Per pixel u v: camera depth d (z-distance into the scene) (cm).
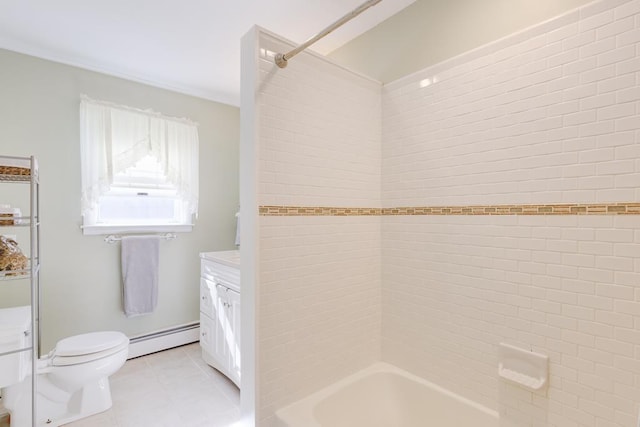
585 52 118
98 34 205
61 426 179
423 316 170
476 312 149
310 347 158
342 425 159
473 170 149
